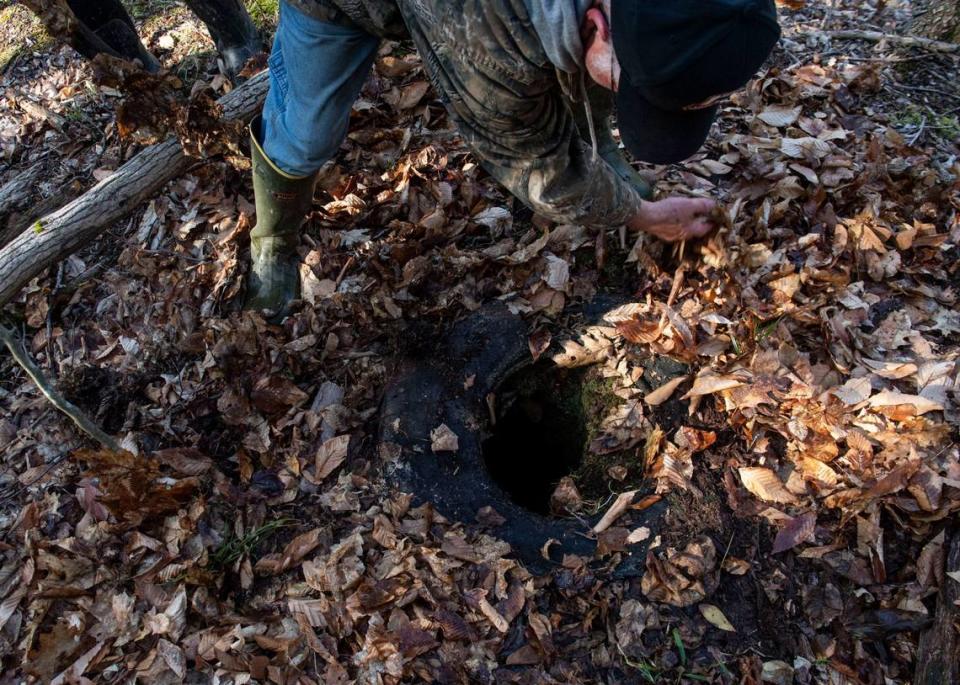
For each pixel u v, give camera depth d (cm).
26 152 314
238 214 281
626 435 226
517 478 261
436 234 265
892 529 203
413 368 238
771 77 310
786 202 260
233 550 213
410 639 192
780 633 193
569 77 143
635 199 200
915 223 257
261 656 193
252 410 238
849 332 232
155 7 366
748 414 220
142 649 199
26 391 252
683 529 206
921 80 319
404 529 210
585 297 252
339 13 174
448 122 300
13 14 366
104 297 272
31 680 195
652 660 190
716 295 240
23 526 221
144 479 218
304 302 259
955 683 176
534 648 192
